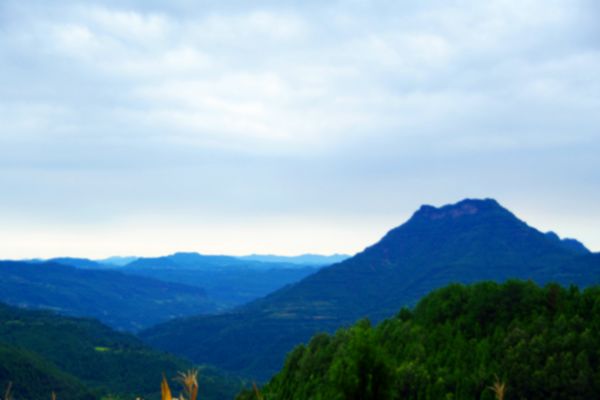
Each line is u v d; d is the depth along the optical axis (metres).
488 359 139.00
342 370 65.50
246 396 162.50
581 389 123.00
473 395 128.62
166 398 18.77
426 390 125.94
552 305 158.12
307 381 146.25
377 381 63.47
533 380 126.62
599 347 132.12
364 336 65.50
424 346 154.62
